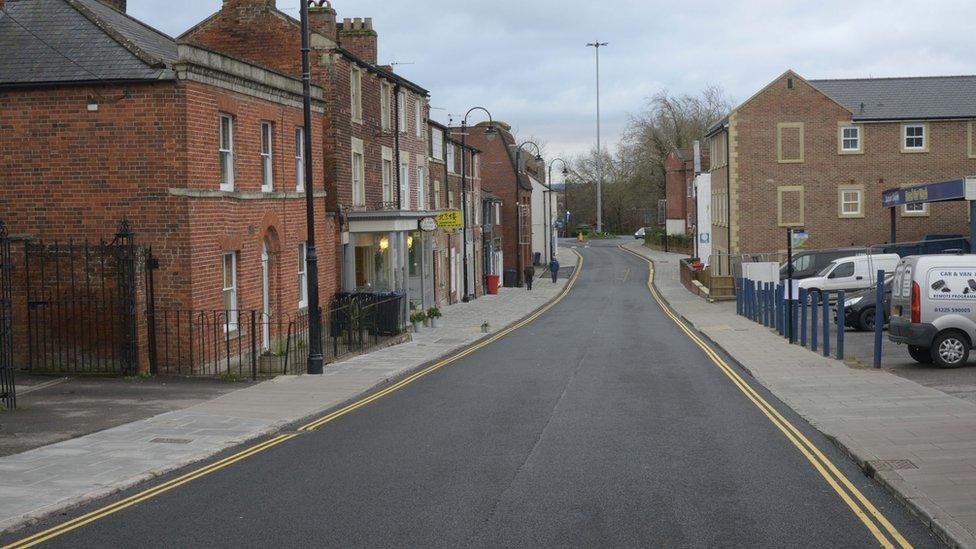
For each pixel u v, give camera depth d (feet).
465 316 132.67
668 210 317.22
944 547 25.72
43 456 38.68
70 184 63.00
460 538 27.02
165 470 36.32
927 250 137.08
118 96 62.34
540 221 282.15
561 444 41.06
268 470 36.68
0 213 63.52
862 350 77.61
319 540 27.04
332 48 95.30
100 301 61.87
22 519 29.07
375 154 111.14
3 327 50.24
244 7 97.35
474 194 180.75
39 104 62.90
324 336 87.86
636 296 177.88
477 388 60.29
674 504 30.60
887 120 153.69
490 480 34.24
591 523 28.45
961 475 33.01
